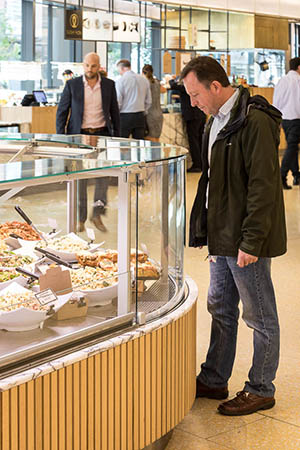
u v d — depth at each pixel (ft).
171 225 9.20
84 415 7.51
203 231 10.20
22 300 7.64
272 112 9.39
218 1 42.29
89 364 7.48
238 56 46.62
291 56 56.08
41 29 36.22
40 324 7.60
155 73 41.27
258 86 47.93
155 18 40.01
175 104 38.45
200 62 9.43
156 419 8.57
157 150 9.43
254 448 9.27
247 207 9.30
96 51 38.99
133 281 8.40
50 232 9.09
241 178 9.42
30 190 8.75
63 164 7.72
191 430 9.77
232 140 9.36
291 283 17.42
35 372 6.88
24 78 31.68
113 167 7.80
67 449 7.36
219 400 10.76
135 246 8.40
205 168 10.04
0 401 6.60
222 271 10.36
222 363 10.66
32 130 29.07
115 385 7.87
